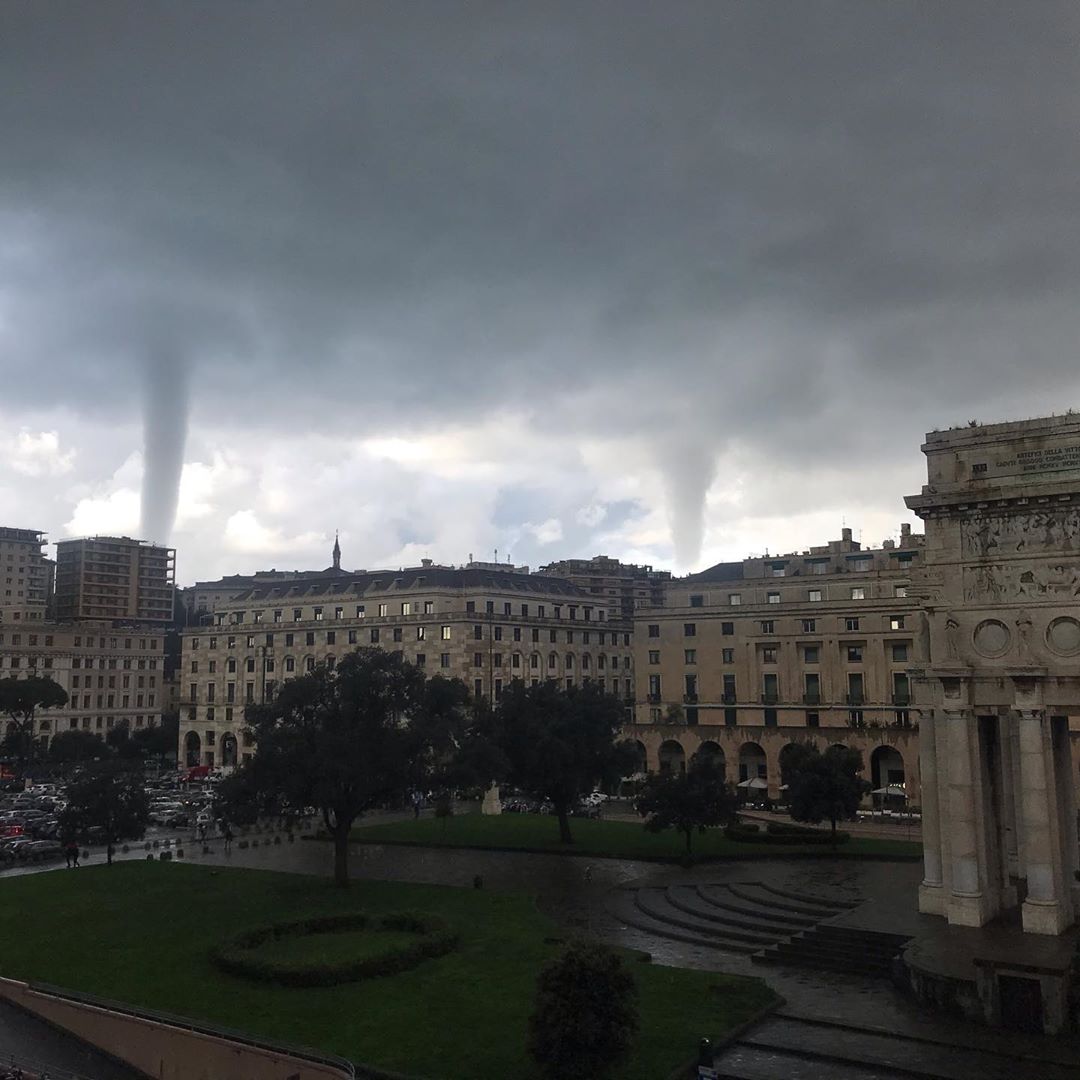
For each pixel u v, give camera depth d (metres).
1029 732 43.44
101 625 184.38
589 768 79.00
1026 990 35.91
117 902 58.88
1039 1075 31.80
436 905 56.69
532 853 76.75
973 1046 34.09
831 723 113.94
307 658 148.62
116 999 40.25
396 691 64.12
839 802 72.56
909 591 52.94
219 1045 34.69
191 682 160.62
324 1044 35.06
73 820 72.00
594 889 62.06
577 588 158.62
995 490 44.91
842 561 121.81
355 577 155.12
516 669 141.75
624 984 30.52
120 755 162.75
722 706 121.06
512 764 78.56
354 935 48.50
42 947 48.97
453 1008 38.41
